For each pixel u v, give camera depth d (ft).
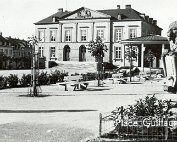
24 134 39.34
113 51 268.41
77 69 252.83
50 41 286.87
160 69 228.84
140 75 204.33
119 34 268.82
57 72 157.38
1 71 232.94
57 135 38.86
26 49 386.73
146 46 256.32
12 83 118.32
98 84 128.67
